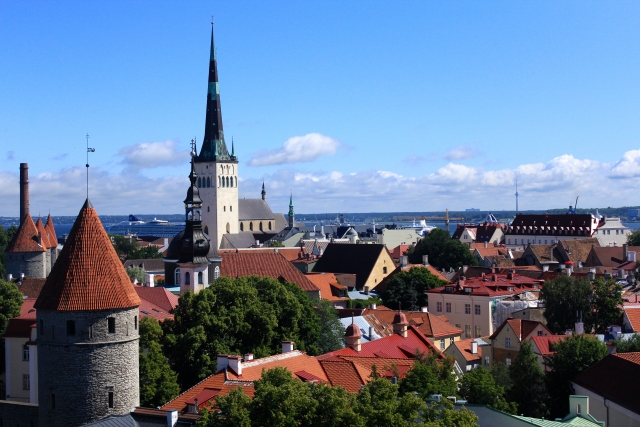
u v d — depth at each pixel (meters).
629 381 91.12
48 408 82.25
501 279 186.25
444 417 65.00
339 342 127.75
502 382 105.69
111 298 82.19
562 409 103.31
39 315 82.62
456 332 150.88
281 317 120.19
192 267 157.25
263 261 182.38
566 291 142.75
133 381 84.19
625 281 185.50
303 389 67.56
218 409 70.88
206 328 111.31
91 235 83.88
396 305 193.62
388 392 69.00
